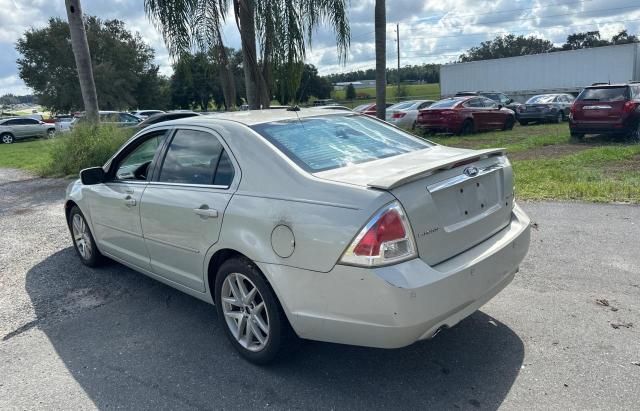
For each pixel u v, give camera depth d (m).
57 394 3.26
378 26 12.57
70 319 4.36
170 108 58.53
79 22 13.17
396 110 20.17
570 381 3.09
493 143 14.70
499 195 3.55
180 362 3.58
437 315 2.83
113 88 55.69
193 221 3.67
